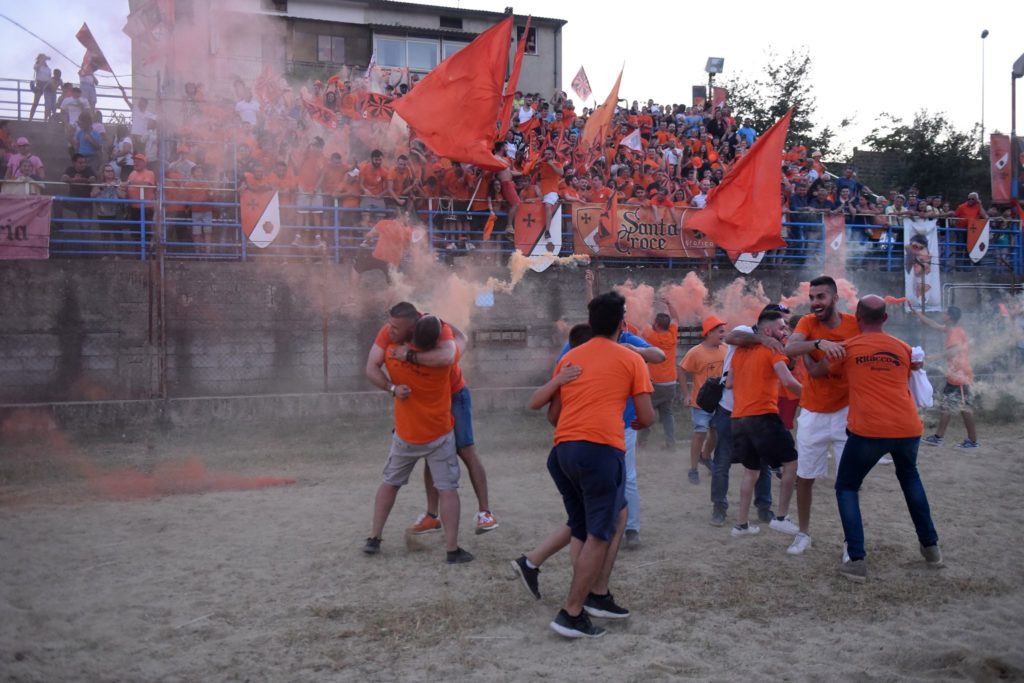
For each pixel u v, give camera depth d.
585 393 4.77
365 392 12.62
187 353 12.34
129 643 4.62
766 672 4.22
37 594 5.39
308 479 8.95
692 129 19.77
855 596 5.35
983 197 30.36
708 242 15.26
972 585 5.55
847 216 16.88
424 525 6.75
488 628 4.84
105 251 12.61
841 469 5.80
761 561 6.07
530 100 18.70
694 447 8.72
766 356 6.52
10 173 13.61
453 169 14.29
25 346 11.66
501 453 10.43
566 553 6.24
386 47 26.03
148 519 7.27
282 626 4.87
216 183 13.60
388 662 4.38
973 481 8.81
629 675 4.18
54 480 8.83
